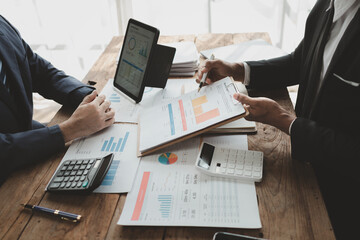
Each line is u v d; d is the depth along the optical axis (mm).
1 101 1079
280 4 2445
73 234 688
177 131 900
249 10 2516
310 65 1082
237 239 620
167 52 1149
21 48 1207
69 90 1180
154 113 1020
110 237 677
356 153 780
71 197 777
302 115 1101
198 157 846
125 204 743
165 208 726
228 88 955
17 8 2650
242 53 1432
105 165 819
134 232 684
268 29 2570
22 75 1180
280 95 1174
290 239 653
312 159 830
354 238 921
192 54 1340
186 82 1250
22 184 823
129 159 879
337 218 958
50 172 857
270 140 934
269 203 734
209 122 878
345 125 915
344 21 1001
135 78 1146
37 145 892
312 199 740
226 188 772
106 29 2689
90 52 2811
